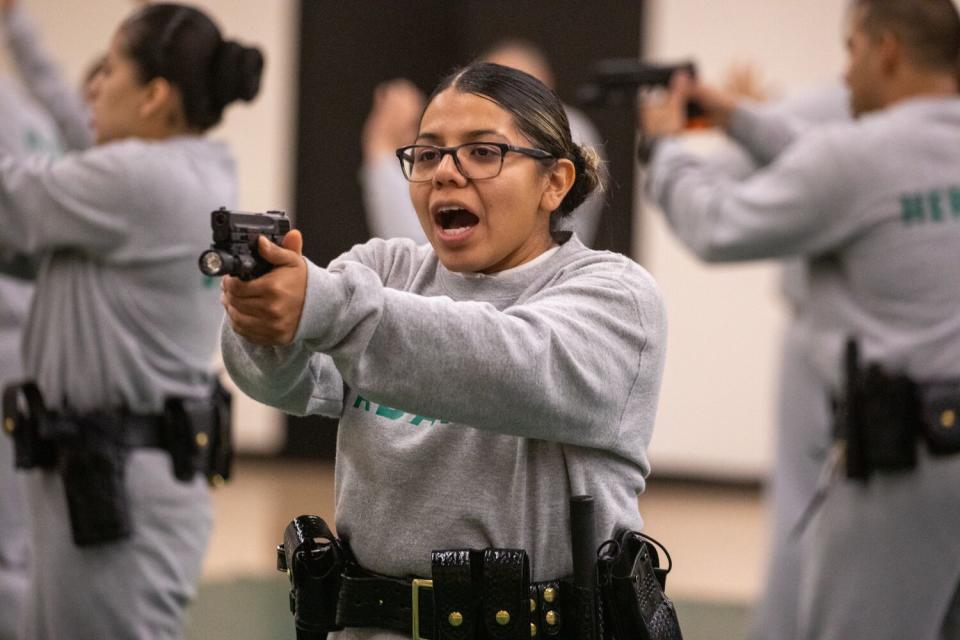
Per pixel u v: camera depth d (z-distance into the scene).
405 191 10.12
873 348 6.95
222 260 3.26
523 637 3.85
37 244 6.34
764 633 9.41
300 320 3.39
